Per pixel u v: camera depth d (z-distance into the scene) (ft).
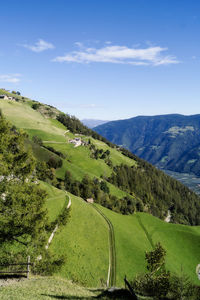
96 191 458.09
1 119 91.15
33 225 85.56
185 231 448.24
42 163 111.45
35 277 86.07
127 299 72.64
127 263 261.85
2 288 63.72
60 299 64.18
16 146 94.02
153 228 437.99
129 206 500.33
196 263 345.31
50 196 318.04
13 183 87.86
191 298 107.04
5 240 83.97
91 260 227.61
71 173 514.27
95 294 79.71
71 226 268.82
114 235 316.60
